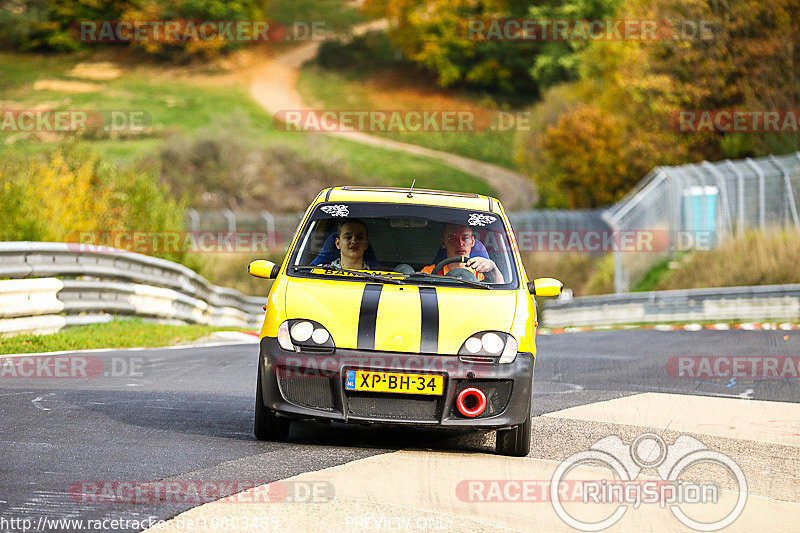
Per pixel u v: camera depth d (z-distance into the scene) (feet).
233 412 93.45
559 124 568.82
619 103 580.71
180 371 126.00
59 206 207.41
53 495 58.80
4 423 81.25
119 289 180.24
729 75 539.29
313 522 55.67
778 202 370.94
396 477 67.97
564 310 341.00
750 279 343.67
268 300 81.35
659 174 409.49
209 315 248.93
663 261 404.98
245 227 485.97
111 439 76.38
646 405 109.91
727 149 522.06
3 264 145.48
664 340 211.20
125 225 238.68
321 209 89.51
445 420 74.79
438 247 88.58
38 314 152.15
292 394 75.92
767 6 521.65
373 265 86.84
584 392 120.98
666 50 549.95
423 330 76.13
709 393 122.83
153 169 260.21
